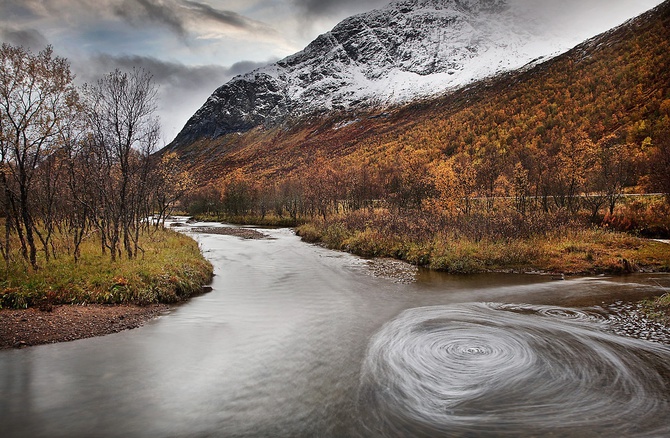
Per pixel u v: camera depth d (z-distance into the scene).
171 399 7.56
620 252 21.23
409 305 14.15
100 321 11.72
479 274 19.33
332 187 57.16
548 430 6.48
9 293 12.18
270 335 11.11
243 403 7.45
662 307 12.43
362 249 27.11
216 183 152.62
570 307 13.29
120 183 18.11
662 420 6.66
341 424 6.75
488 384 8.09
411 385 8.13
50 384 8.05
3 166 13.80
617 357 9.16
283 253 27.84
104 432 6.50
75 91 15.46
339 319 12.58
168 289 14.44
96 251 17.80
